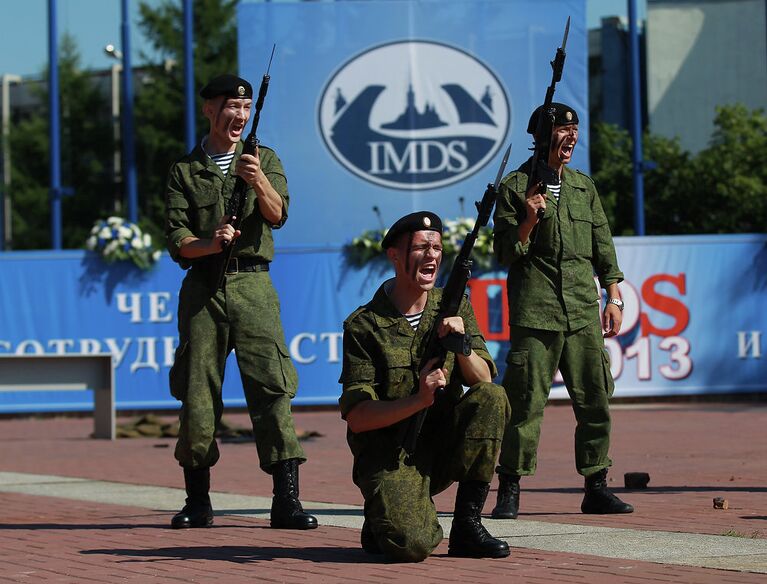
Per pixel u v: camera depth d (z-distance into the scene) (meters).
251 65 23.02
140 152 63.75
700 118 47.97
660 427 17.06
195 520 8.59
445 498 9.78
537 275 8.78
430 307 6.95
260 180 8.34
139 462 14.13
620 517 8.51
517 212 8.77
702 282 21.69
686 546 7.12
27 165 66.50
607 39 51.69
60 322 21.53
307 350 21.61
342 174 23.03
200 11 64.06
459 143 23.05
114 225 21.50
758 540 7.30
